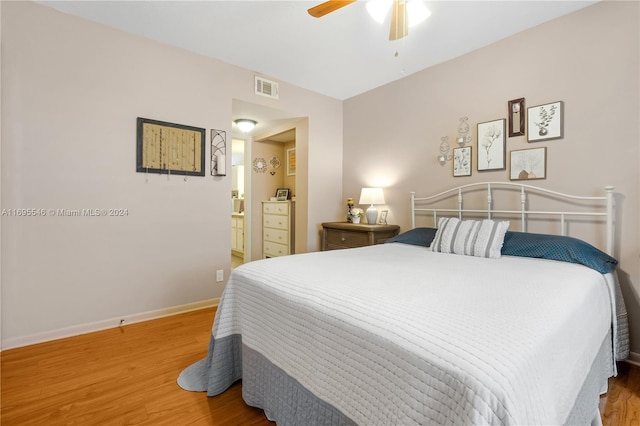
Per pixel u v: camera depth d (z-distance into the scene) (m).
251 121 3.99
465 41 2.61
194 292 2.90
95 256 2.39
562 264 1.81
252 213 5.07
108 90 2.42
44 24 2.16
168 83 2.70
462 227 2.30
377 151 3.66
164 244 2.71
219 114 3.00
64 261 2.27
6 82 2.04
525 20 2.31
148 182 2.62
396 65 3.08
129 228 2.54
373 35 2.53
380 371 0.88
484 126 2.69
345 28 2.43
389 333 0.90
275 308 1.34
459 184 2.88
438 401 0.74
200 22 2.37
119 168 2.48
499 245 2.10
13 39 2.06
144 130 2.58
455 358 0.75
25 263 2.13
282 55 2.88
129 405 1.50
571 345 1.01
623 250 2.02
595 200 2.12
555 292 1.23
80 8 2.20
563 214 2.25
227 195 3.08
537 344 0.82
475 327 0.88
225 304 1.68
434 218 3.06
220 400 1.55
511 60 2.52
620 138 2.02
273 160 5.33
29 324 2.14
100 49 2.38
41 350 2.05
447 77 2.96
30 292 2.14
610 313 1.67
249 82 3.20
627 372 1.86
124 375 1.76
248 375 1.49
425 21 2.32
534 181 2.41
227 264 3.10
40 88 2.16
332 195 4.04
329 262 1.82
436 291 1.22
